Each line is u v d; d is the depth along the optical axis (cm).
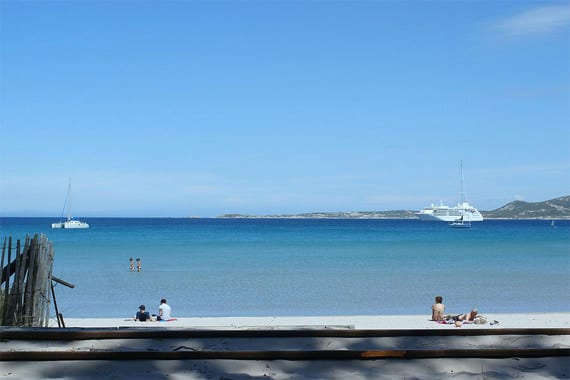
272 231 12412
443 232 11819
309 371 446
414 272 3731
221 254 5344
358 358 471
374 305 2445
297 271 3791
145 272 3744
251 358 469
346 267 4053
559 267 4041
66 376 433
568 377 439
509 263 4412
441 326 1803
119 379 427
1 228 13550
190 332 529
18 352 461
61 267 4091
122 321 1936
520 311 2303
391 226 17388
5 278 1068
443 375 441
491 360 473
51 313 2238
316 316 2108
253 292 2827
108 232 11362
